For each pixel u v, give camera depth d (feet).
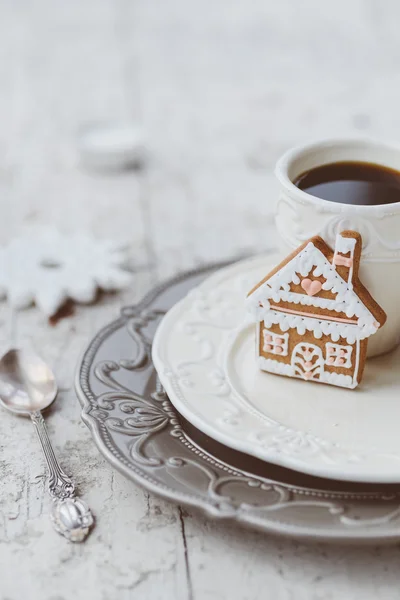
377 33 3.34
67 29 3.49
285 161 1.68
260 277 1.88
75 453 1.64
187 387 1.61
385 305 1.63
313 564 1.47
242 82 3.00
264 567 1.47
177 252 2.19
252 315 1.63
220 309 1.79
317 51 3.20
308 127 2.70
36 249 2.15
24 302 2.00
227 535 1.51
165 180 2.49
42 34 3.44
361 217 1.56
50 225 2.29
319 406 1.60
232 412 1.57
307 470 1.46
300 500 1.45
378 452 1.50
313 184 1.70
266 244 2.22
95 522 1.53
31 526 1.53
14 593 1.44
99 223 2.30
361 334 1.59
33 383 1.75
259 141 2.65
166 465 1.50
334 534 1.39
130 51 3.27
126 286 2.06
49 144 2.67
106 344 1.75
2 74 3.10
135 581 1.45
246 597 1.43
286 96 2.88
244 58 3.18
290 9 3.59
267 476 1.49
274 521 1.41
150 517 1.54
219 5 3.68
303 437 1.53
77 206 2.38
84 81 3.04
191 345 1.70
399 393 1.63
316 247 1.58
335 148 1.75
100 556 1.49
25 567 1.47
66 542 1.51
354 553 1.48
